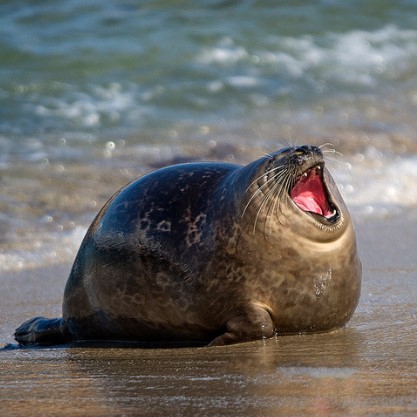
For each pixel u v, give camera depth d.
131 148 51.12
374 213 42.78
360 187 46.25
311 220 23.95
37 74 63.19
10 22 72.12
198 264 24.42
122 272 25.17
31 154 49.19
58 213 41.00
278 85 65.06
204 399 19.25
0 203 41.44
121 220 25.52
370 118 58.97
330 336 24.69
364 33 76.00
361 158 50.75
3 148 49.97
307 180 24.98
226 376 21.14
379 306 27.81
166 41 70.44
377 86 66.44
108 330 26.30
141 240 24.98
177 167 26.50
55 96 59.78
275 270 24.08
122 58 66.69
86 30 71.56
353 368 21.30
